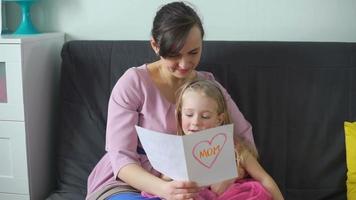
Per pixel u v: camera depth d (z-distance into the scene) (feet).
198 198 3.43
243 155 3.97
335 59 4.57
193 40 3.55
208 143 3.06
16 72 4.49
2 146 4.67
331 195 4.44
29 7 5.33
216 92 3.75
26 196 4.74
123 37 5.44
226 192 3.55
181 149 3.02
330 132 4.52
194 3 5.19
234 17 5.15
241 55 4.70
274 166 4.56
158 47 3.65
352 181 4.29
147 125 3.97
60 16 5.49
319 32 5.06
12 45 4.44
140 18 5.34
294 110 4.59
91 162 4.75
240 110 4.66
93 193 3.85
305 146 4.54
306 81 4.58
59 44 5.39
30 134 4.70
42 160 5.02
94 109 4.83
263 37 5.16
